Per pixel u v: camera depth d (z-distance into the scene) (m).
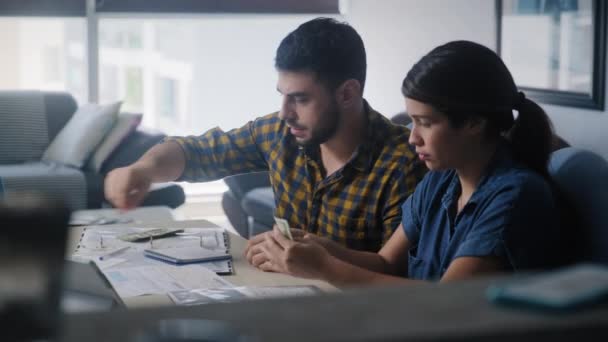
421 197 1.98
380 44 5.65
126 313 0.51
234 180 4.60
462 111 1.70
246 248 2.05
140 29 6.06
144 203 4.77
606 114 3.48
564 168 2.03
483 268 1.67
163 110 6.22
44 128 5.48
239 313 0.51
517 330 0.47
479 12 4.45
